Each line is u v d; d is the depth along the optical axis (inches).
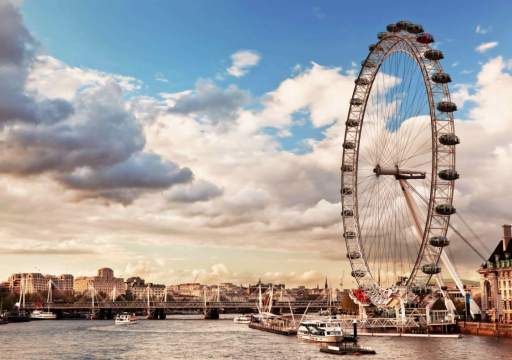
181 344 7588.6
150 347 7209.6
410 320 7829.7
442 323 7829.7
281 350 6688.0
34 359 6023.6
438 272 7042.3
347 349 6112.2
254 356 6151.6
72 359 6028.5
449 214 6968.5
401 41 7687.0
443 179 6963.6
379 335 7721.5
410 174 7534.5
